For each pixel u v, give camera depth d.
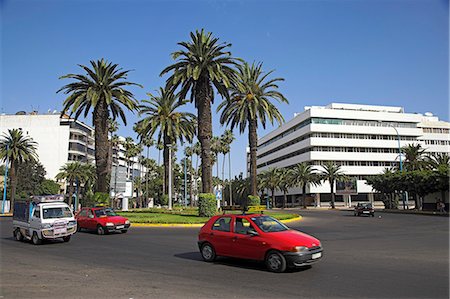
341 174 74.62
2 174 75.50
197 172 104.81
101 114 33.50
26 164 74.50
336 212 52.94
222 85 32.53
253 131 37.91
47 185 77.19
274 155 101.56
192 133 46.25
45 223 15.81
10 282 8.34
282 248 9.20
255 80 38.25
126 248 14.27
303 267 9.91
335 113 82.38
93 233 21.06
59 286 7.93
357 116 83.19
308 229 23.22
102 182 33.09
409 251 12.92
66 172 71.62
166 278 8.70
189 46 31.45
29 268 10.11
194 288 7.70
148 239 17.45
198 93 32.09
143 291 7.46
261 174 83.44
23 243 16.56
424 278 8.52
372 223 28.83
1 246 15.44
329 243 15.48
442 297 6.96
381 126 84.12
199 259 11.48
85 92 32.78
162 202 51.56
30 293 7.37
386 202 64.44
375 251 12.96
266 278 8.62
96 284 8.11
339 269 9.60
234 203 110.12
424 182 46.03
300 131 85.38
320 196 83.88
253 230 10.06
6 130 89.62
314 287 7.73
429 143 94.38
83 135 95.31
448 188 44.16
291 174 77.38
